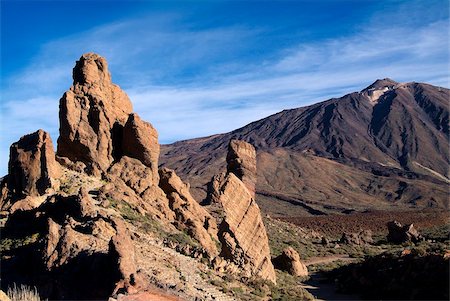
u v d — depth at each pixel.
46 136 47.84
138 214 45.69
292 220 136.75
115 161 53.50
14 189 47.09
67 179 48.16
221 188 41.94
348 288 46.38
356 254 72.81
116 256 27.59
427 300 35.19
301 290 44.00
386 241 84.50
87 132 52.84
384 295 40.19
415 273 39.22
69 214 38.69
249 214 42.12
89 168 51.44
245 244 41.44
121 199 46.84
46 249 31.45
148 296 26.84
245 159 74.94
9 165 48.69
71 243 31.53
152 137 53.09
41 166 46.97
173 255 38.81
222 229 41.56
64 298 28.14
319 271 59.75
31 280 30.44
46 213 40.19
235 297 34.78
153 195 50.16
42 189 46.22
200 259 40.16
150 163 52.44
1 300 15.91
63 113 53.03
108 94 56.38
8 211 44.50
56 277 29.48
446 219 119.69
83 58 56.06
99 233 34.16
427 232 90.50
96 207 41.66
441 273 36.88
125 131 53.12
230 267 40.28
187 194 53.53
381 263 47.31
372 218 135.75
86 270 29.30
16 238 38.59
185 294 29.69
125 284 26.77
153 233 42.81
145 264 33.47
